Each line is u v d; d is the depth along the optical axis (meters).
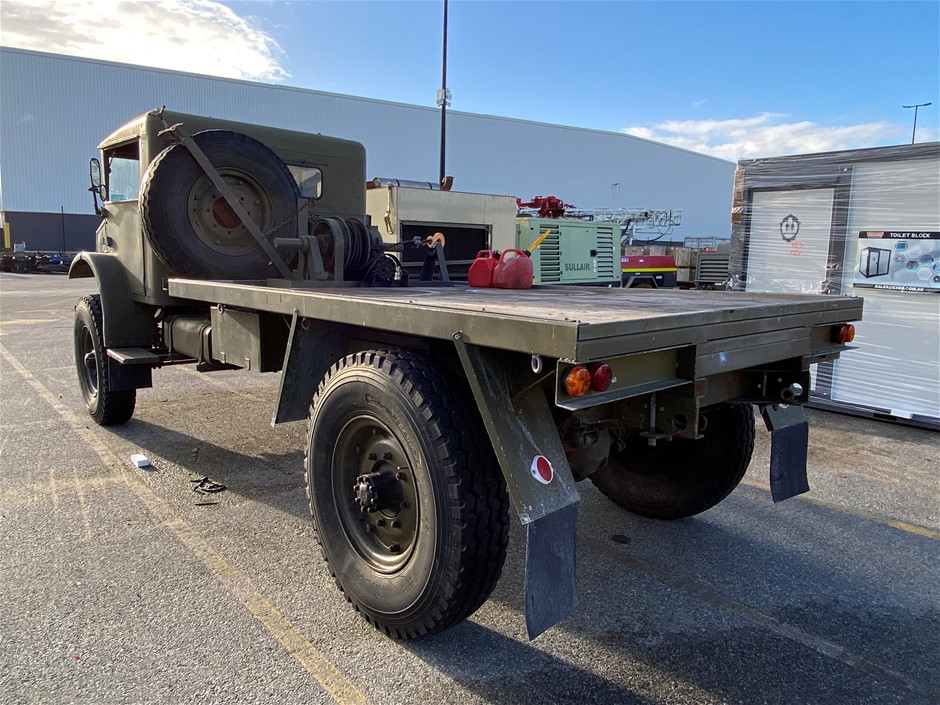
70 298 17.95
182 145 4.37
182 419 5.98
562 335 1.87
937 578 3.32
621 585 3.20
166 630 2.69
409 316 2.38
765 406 3.31
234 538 3.56
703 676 2.50
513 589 3.14
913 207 6.19
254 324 3.64
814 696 2.40
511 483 2.14
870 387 6.58
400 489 2.62
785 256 7.14
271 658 2.53
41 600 2.89
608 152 60.97
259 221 4.74
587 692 2.39
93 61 40.34
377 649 2.61
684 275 18.80
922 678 2.53
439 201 9.27
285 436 5.50
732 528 3.91
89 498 4.08
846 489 4.57
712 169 72.19
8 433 5.43
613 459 4.13
